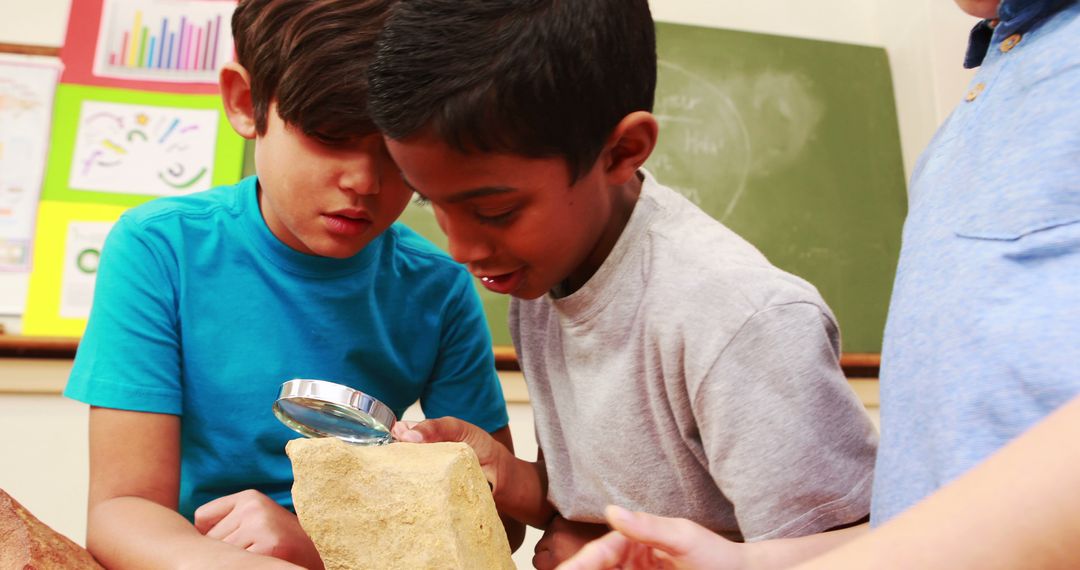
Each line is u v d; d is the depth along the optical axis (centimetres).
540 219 64
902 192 207
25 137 171
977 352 51
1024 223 51
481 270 68
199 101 178
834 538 64
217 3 184
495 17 59
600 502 84
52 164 171
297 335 92
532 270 69
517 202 63
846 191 204
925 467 53
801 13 218
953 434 51
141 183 173
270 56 73
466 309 104
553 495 89
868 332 197
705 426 71
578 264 73
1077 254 49
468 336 104
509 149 60
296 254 91
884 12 218
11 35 176
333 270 92
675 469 78
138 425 83
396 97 60
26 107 172
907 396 56
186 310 89
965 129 58
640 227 77
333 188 73
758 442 68
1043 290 49
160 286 87
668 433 77
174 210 91
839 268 200
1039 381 47
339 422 67
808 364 69
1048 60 53
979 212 54
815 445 68
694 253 74
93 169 172
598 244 77
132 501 78
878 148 209
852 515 68
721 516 78
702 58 206
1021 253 51
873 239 203
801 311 70
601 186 69
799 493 67
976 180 55
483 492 61
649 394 77
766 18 215
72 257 167
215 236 92
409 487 57
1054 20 55
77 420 162
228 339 90
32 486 158
